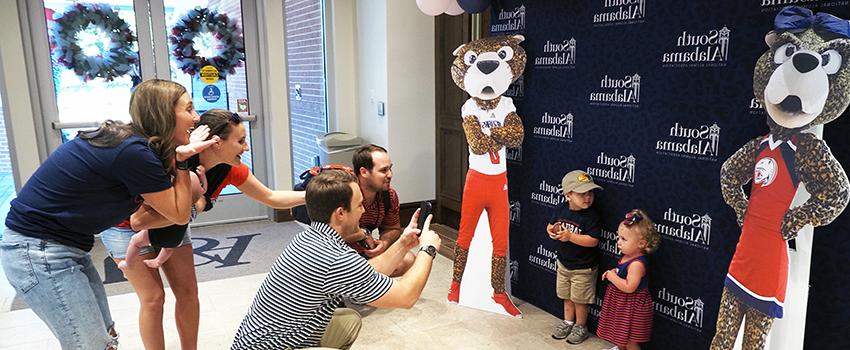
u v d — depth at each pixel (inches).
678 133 99.5
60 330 74.2
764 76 82.0
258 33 200.1
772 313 84.5
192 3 190.1
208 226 204.1
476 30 169.8
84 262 79.6
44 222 72.5
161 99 77.9
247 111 204.7
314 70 207.8
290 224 206.8
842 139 78.0
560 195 123.5
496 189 129.3
